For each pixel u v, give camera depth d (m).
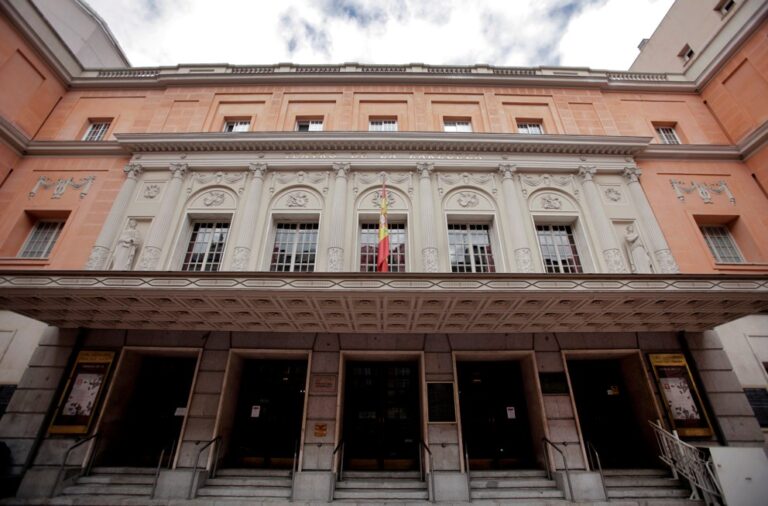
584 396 10.44
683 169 12.77
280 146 12.56
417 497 8.12
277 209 11.66
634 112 14.52
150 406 10.10
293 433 9.78
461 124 14.23
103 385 9.27
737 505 7.18
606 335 10.09
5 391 9.66
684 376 9.60
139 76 14.88
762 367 9.99
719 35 14.16
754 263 11.13
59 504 7.70
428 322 9.00
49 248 11.69
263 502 7.80
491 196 12.02
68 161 12.68
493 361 10.53
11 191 11.99
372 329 9.49
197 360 9.71
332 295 7.45
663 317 8.95
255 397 10.18
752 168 12.68
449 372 9.54
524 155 12.70
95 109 14.25
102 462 8.95
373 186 12.09
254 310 8.33
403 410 10.10
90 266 10.52
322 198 11.84
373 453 9.66
